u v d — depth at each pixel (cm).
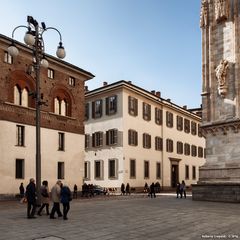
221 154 2997
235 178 2819
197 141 7244
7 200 3291
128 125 5159
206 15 3319
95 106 5541
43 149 3734
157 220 1712
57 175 3891
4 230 1412
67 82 4119
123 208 2375
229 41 3077
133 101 5312
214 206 2478
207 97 3222
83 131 4297
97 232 1361
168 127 6191
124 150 5038
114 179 5109
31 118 3631
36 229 1434
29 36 1917
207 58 3281
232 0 3080
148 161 5559
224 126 2975
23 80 3588
